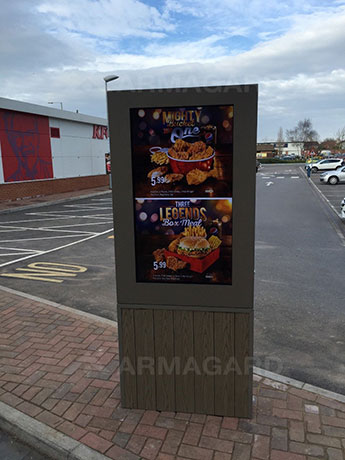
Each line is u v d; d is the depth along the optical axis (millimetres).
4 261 9938
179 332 3611
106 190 29766
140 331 3672
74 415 3787
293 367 4766
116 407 3898
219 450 3307
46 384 4309
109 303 6926
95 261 9820
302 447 3316
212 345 3590
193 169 3328
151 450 3322
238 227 3340
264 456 3230
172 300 3568
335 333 5680
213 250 3439
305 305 6730
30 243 12172
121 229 3512
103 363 4738
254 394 4062
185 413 3785
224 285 3469
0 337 5461
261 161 74438
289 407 3842
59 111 26531
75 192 28141
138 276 3594
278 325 5953
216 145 3258
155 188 3414
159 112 3271
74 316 6176
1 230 14633
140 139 3342
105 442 3426
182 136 3287
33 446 3531
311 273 8547
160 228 3482
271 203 21078
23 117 23844
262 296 7156
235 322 3510
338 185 31016
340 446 3324
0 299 6977
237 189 3277
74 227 15047
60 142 27469
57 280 8250
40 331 5645
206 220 3400
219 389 3668
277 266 9109
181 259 3500
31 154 24703
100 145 32719
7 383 4332
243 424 3607
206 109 3211
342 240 11984
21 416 3775
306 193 25844
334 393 4086
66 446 3383
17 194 23500
